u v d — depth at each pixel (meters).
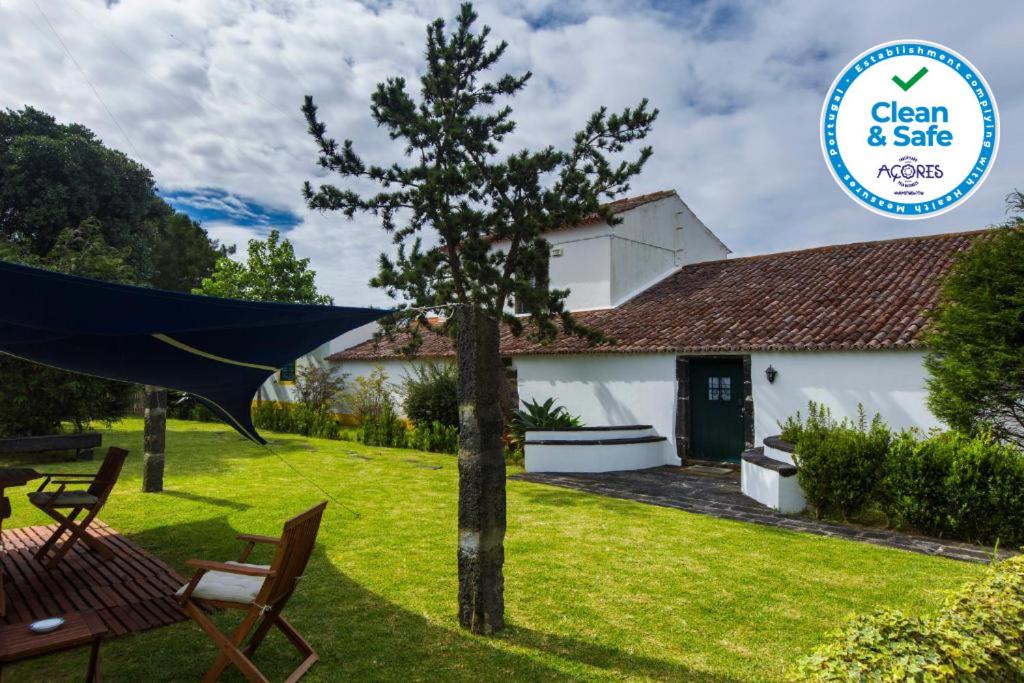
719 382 14.18
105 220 27.89
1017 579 3.53
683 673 4.13
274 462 13.88
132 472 12.20
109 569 5.99
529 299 13.62
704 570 6.31
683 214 21.31
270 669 4.16
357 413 21.50
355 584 5.80
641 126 13.55
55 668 4.16
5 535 7.20
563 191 13.57
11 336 5.36
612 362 15.38
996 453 7.41
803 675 2.84
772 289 15.35
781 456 9.89
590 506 9.46
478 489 4.81
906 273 13.70
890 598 5.54
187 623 4.84
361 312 5.14
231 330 5.31
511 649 4.48
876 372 11.22
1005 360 7.96
